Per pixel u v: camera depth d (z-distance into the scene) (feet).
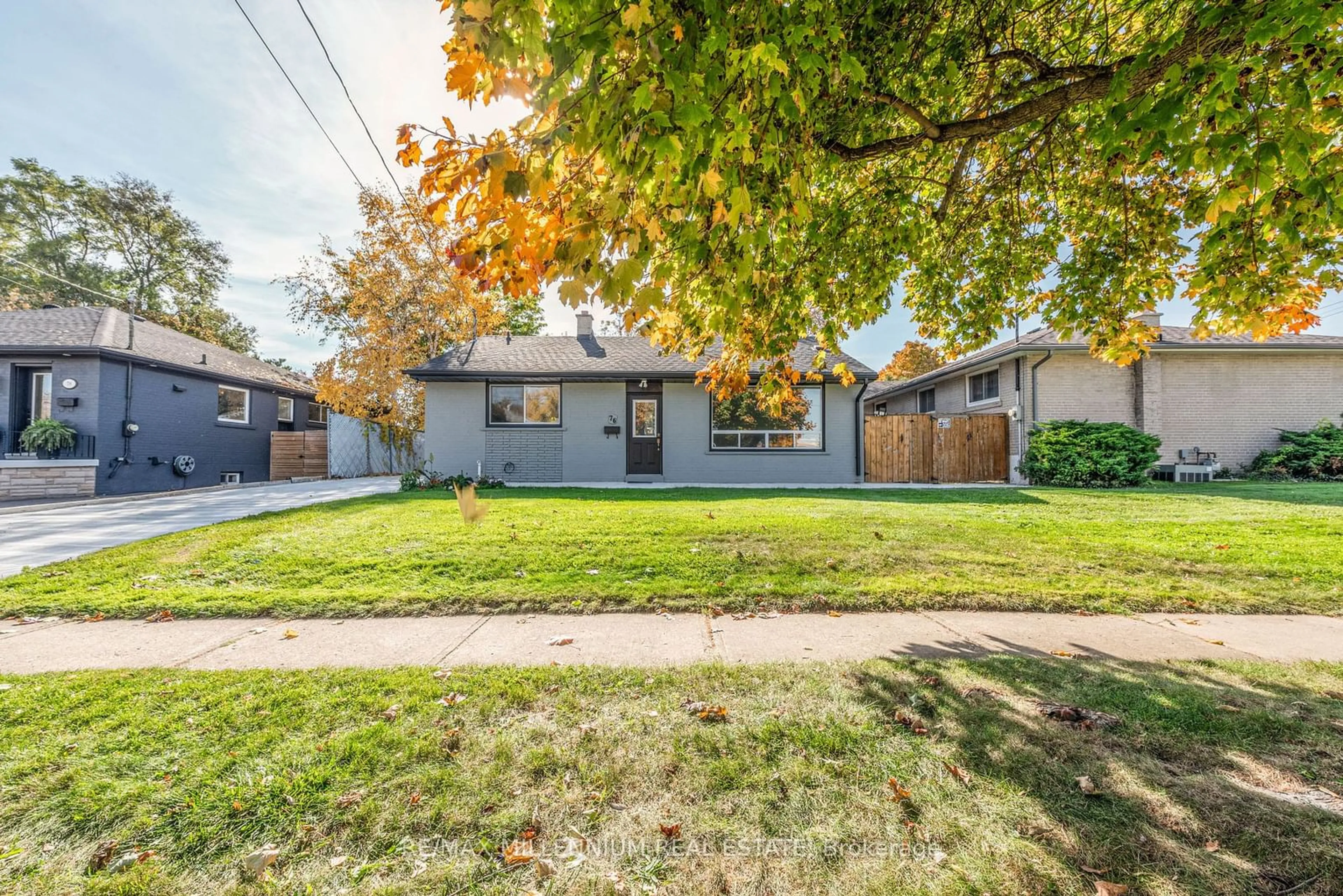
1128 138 7.82
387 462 66.54
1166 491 36.17
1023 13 13.32
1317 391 46.70
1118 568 16.74
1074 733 7.50
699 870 5.21
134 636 11.91
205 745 7.23
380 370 61.11
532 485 41.16
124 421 43.91
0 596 14.24
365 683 9.26
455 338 66.33
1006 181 16.31
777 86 6.61
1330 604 13.76
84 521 25.85
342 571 16.48
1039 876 5.06
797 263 13.26
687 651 10.87
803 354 45.21
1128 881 5.00
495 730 7.64
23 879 5.07
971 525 23.07
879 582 15.30
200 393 51.21
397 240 61.05
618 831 5.72
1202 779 6.47
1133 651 10.80
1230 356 46.62
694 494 34.78
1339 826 5.63
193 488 49.96
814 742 7.30
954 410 57.98
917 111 11.92
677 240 8.54
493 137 6.46
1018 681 9.23
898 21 11.30
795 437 43.70
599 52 5.52
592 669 9.86
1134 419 45.88
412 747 7.17
